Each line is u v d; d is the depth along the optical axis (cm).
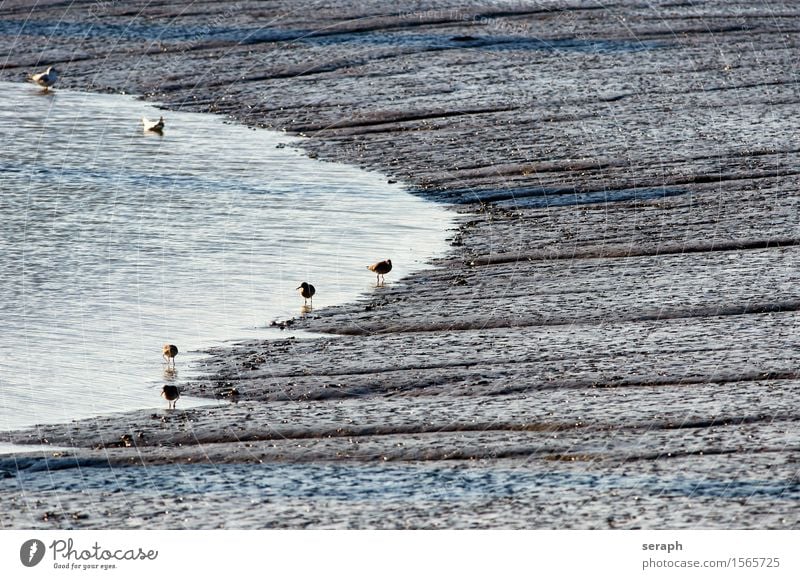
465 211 6638
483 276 5512
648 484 3431
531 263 5700
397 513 3262
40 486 3472
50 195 6844
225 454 3672
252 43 10519
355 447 3700
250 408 4031
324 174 7362
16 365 4428
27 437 3800
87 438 3791
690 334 4684
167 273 5556
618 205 6662
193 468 3581
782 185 6994
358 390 4181
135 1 11875
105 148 7919
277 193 6925
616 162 7481
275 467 3584
